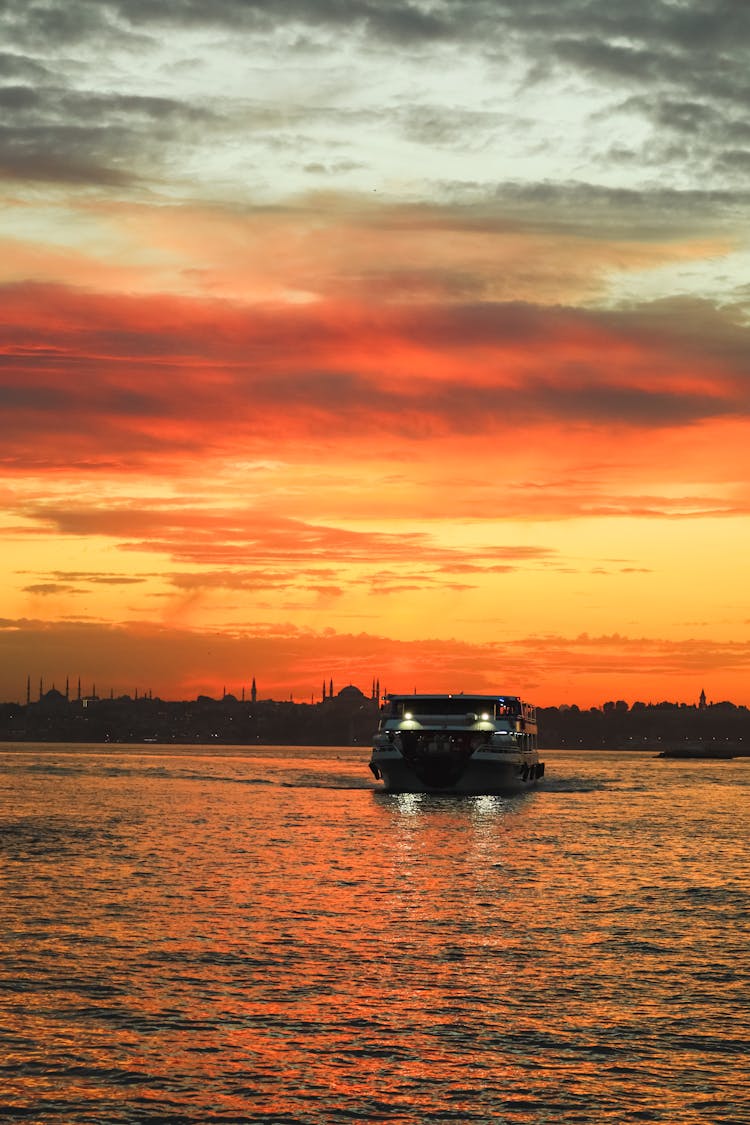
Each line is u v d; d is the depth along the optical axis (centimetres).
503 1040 3331
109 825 9956
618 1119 2800
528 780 14638
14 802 13088
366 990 3819
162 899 5606
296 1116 2789
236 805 12775
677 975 4109
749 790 19600
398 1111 2827
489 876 6700
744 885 6531
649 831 10075
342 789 16538
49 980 3891
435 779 12912
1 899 5538
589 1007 3672
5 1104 2822
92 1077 2998
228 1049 3216
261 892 5897
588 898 5891
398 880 6469
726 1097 2934
